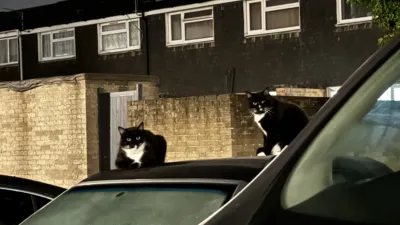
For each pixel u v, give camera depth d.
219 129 10.31
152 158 10.51
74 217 3.46
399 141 2.22
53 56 24.00
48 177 12.62
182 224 2.97
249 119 10.37
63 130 12.36
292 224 1.85
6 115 13.34
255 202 1.95
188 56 20.88
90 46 23.05
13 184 5.11
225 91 20.03
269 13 19.27
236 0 19.81
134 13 21.78
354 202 1.97
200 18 20.61
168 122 10.97
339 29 17.84
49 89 12.59
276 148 9.83
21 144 13.10
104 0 23.08
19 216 4.96
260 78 19.41
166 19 21.33
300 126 9.84
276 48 19.06
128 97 11.95
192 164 3.38
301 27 18.56
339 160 2.10
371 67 2.07
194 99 10.65
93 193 3.51
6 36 25.06
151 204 3.18
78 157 12.11
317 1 18.25
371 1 8.17
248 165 3.11
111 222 3.30
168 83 21.30
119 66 22.36
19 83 13.05
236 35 19.86
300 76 18.59
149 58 21.69
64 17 23.77
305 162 2.02
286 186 1.96
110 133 12.09
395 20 8.06
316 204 1.96
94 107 12.12
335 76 17.94
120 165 10.53
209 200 2.91
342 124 2.08
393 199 1.96
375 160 2.17
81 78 12.02
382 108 2.13
